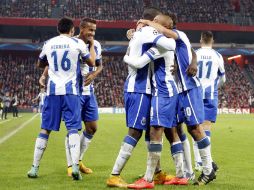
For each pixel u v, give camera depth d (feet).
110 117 164.66
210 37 38.37
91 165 38.65
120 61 263.90
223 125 117.29
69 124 30.99
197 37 274.16
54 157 43.73
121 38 266.57
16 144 57.98
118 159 27.58
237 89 249.75
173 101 27.32
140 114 27.48
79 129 31.40
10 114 192.65
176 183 29.14
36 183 28.66
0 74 240.94
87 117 35.45
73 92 30.99
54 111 31.09
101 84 242.58
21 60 255.70
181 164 29.35
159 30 27.25
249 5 277.64
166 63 27.37
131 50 27.66
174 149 29.45
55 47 31.07
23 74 243.40
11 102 176.55
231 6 276.00
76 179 30.17
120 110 227.81
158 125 27.02
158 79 27.30
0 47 245.24
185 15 267.80
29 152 48.06
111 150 51.93
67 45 30.94
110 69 255.70
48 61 31.35
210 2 276.41
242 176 32.81
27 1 255.91
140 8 268.41
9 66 248.52
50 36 261.44
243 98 244.22
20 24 238.07
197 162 36.40
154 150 27.17
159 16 28.32
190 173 30.94
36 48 249.14
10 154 46.03
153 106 27.12
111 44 262.26
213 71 37.73
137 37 27.37
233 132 89.40
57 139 67.62
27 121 125.90
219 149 54.49
